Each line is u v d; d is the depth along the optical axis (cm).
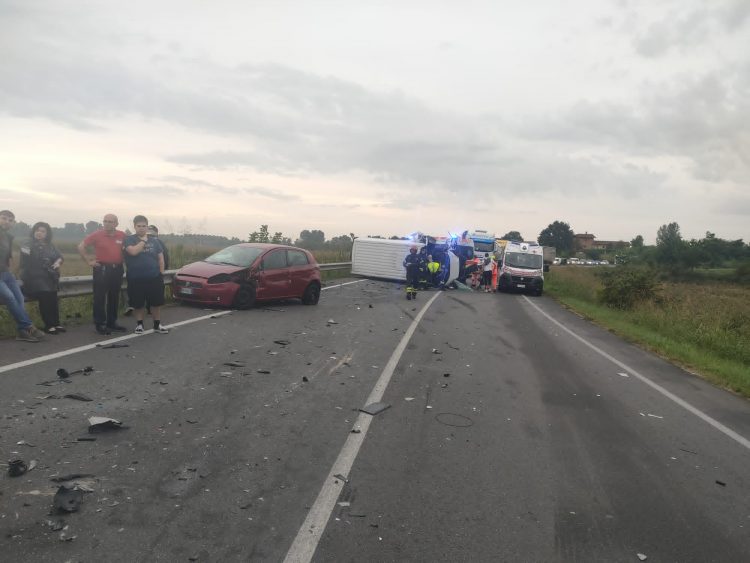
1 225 775
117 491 373
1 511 335
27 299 843
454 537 351
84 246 859
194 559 303
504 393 725
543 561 331
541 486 439
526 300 2355
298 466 439
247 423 529
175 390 614
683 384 888
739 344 1317
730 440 604
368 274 2798
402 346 1000
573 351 1117
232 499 375
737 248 11081
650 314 1800
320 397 636
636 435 593
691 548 360
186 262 2095
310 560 312
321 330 1103
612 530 376
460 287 2841
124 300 1146
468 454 496
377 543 336
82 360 707
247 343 908
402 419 581
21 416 494
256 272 1313
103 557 298
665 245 9100
